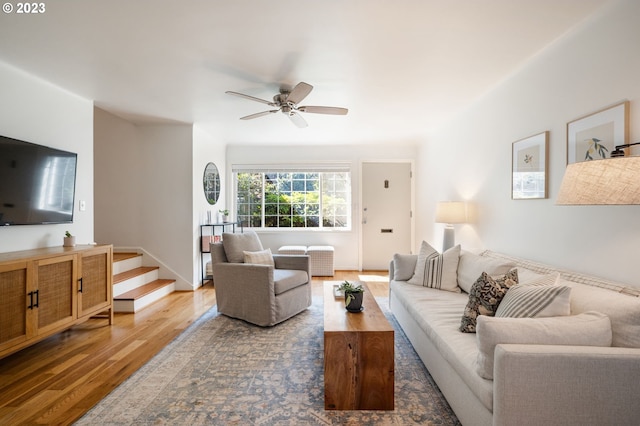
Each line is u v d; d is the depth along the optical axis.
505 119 3.03
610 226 1.95
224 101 3.56
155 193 4.66
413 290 3.03
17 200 2.64
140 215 4.68
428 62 2.66
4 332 2.19
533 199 2.66
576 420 1.29
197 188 4.78
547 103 2.46
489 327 1.43
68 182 3.14
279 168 6.08
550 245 2.47
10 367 2.40
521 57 2.60
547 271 2.28
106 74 2.83
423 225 5.62
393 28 2.15
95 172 4.71
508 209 3.02
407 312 2.85
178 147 4.63
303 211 6.22
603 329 1.41
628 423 1.28
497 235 3.21
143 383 2.17
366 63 2.65
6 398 2.00
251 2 1.86
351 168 6.07
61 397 2.01
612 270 1.94
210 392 2.07
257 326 3.24
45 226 2.99
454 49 2.45
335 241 6.11
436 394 2.06
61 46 2.35
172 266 4.66
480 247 3.55
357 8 1.92
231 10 1.93
